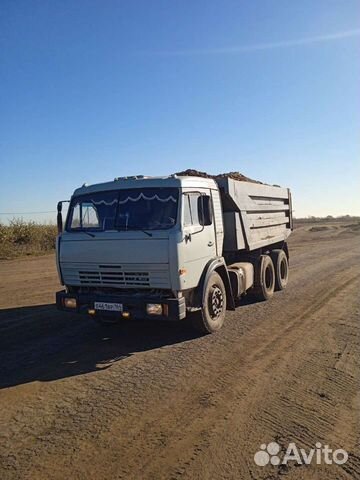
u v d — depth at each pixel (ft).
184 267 19.85
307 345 20.38
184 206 20.59
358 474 10.25
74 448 11.58
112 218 21.24
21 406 14.39
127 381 16.35
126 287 20.34
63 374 17.33
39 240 81.76
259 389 15.28
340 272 44.27
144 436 12.14
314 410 13.56
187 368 17.60
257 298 31.81
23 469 10.66
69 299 21.40
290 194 41.19
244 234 28.17
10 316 28.07
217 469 10.48
